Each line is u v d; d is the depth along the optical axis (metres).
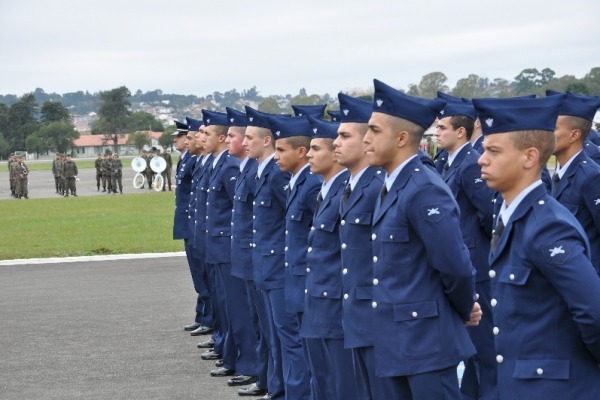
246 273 9.61
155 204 40.31
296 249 8.20
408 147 5.97
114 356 11.71
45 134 168.25
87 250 22.95
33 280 18.22
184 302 15.40
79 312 14.75
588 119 7.66
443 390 5.76
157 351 11.96
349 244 6.55
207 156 12.10
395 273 5.87
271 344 9.23
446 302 5.86
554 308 4.91
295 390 8.59
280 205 8.91
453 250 5.66
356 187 6.61
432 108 6.00
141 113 179.75
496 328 5.11
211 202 10.60
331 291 7.22
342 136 6.63
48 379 10.64
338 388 7.28
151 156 54.44
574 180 7.69
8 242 25.62
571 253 4.77
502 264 5.11
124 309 14.90
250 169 9.63
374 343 6.04
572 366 4.88
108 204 41.12
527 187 5.06
